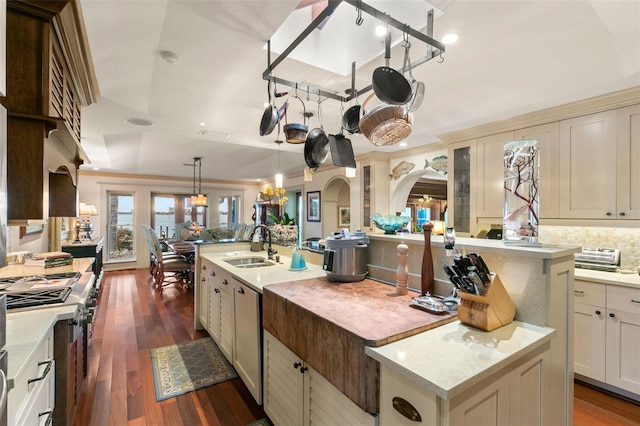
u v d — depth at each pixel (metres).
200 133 3.70
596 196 2.50
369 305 1.50
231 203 9.21
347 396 1.19
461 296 1.31
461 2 1.45
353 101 2.73
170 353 2.87
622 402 2.17
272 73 2.13
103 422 1.93
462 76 2.24
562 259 1.31
